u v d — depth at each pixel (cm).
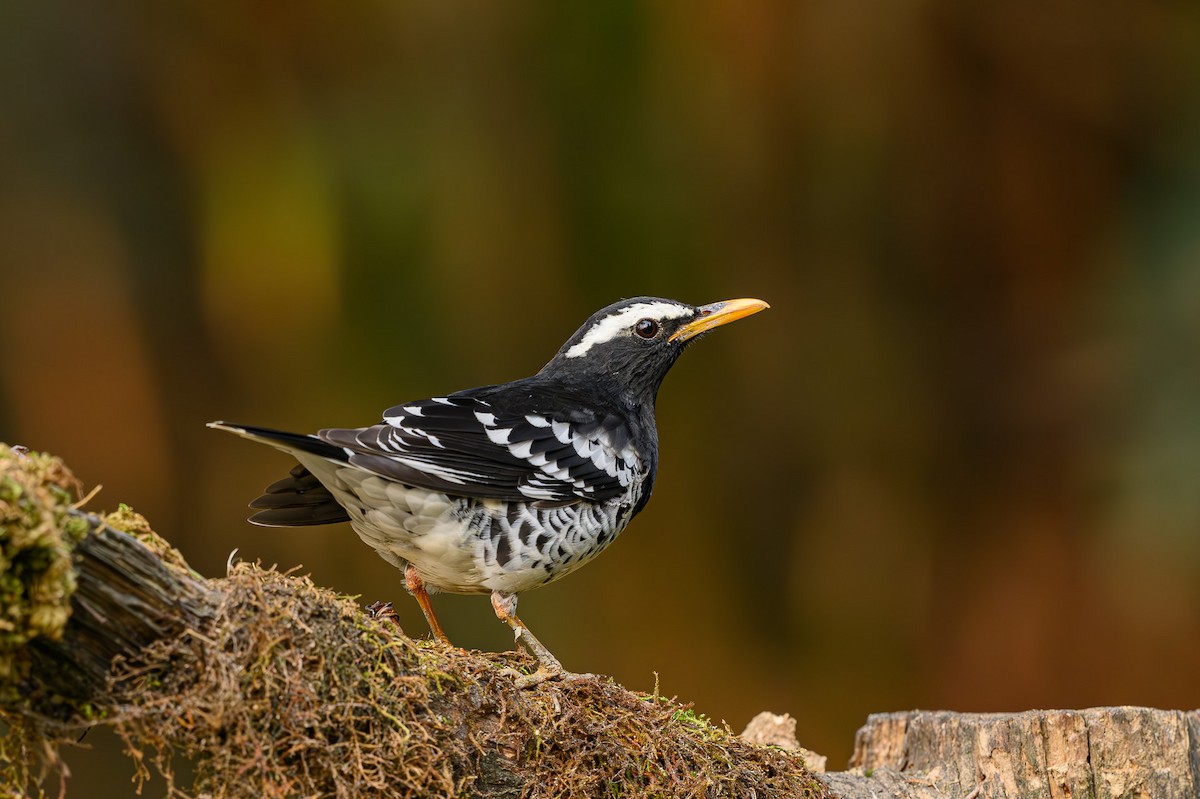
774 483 1531
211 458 1488
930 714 686
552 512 647
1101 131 1509
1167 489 1368
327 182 1448
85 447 1471
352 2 1454
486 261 1465
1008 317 1538
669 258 1495
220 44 1474
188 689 412
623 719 519
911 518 1521
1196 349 1412
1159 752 622
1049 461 1488
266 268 1447
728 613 1491
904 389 1538
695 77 1477
